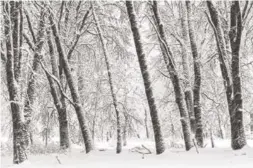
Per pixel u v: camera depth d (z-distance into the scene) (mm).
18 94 14469
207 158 11539
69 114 25359
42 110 24406
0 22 15734
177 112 24906
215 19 13852
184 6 19062
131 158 13289
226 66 13492
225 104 21953
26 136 17641
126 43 22266
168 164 10898
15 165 13312
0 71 18344
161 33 15156
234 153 11812
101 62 23328
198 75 16703
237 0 12492
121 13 21234
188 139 14898
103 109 25734
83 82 25188
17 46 14883
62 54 17547
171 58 15102
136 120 27766
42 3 18484
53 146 22453
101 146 30438
